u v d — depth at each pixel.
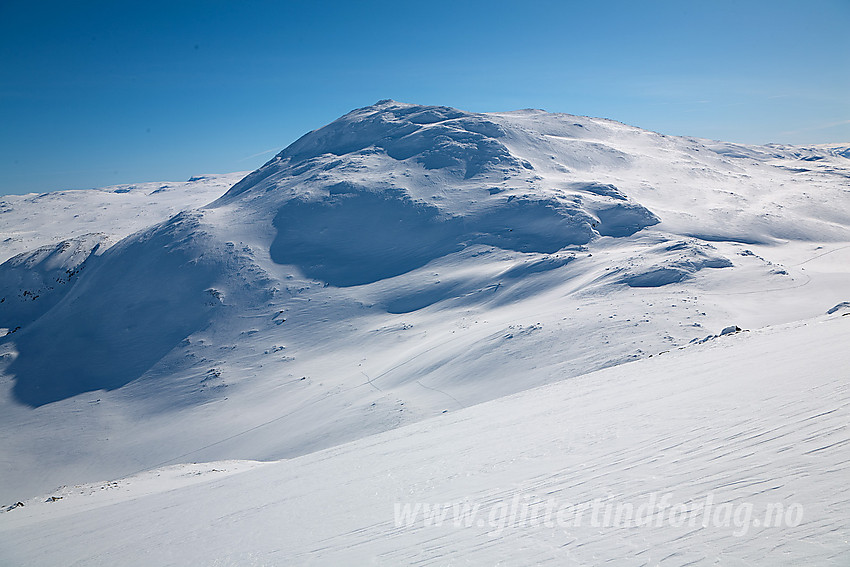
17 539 16.64
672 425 8.53
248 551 8.85
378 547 7.13
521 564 5.39
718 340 19.11
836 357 9.93
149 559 10.39
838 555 4.03
